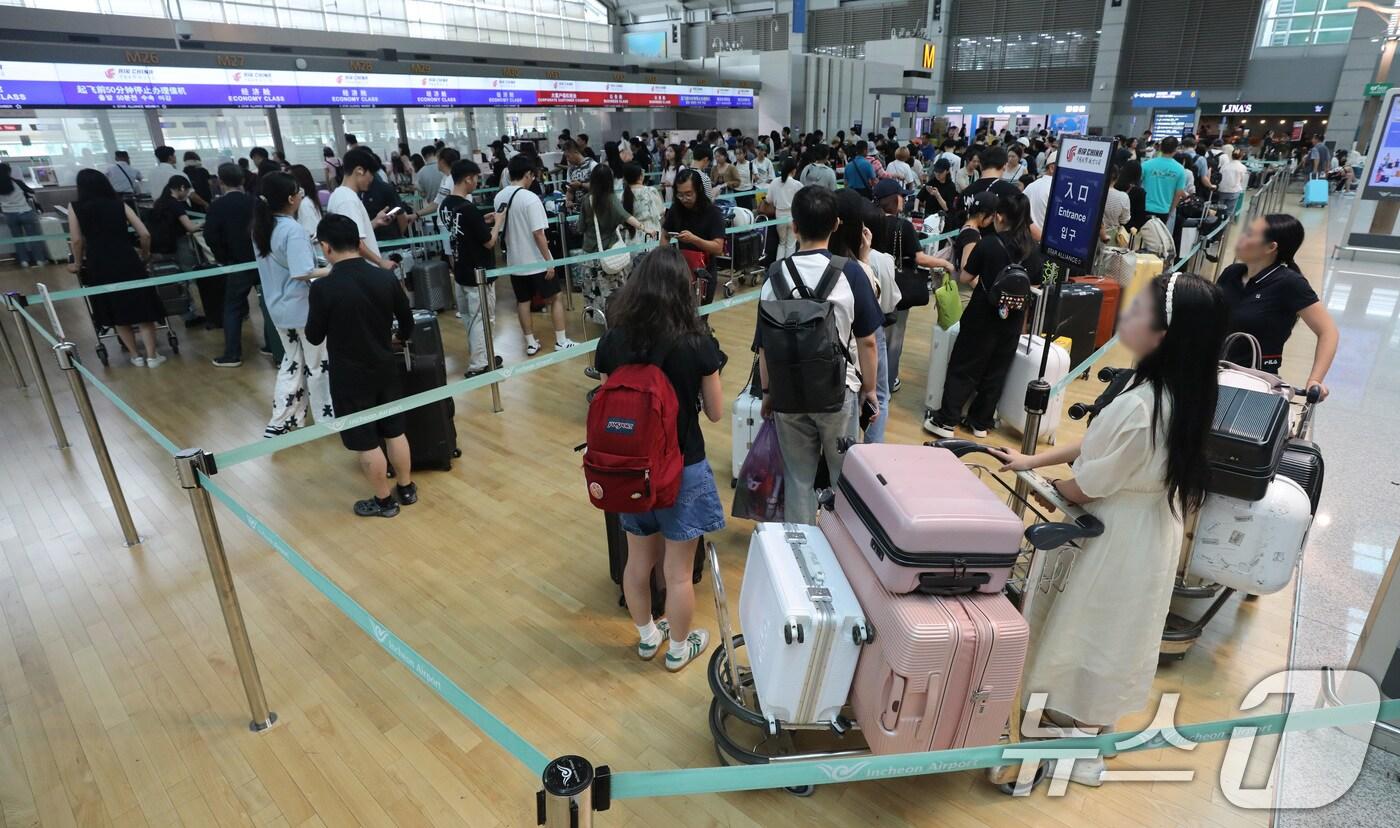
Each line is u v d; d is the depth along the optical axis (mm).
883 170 9773
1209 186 10336
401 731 2324
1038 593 2074
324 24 15500
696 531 2295
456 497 3766
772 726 1930
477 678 2539
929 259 4266
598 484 2062
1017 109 24609
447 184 6703
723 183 10164
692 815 2023
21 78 6992
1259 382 2451
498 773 2170
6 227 9000
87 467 4102
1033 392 2705
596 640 2727
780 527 2178
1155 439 1735
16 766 2211
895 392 5109
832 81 18938
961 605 1717
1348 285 7691
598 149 15141
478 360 5348
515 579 3096
